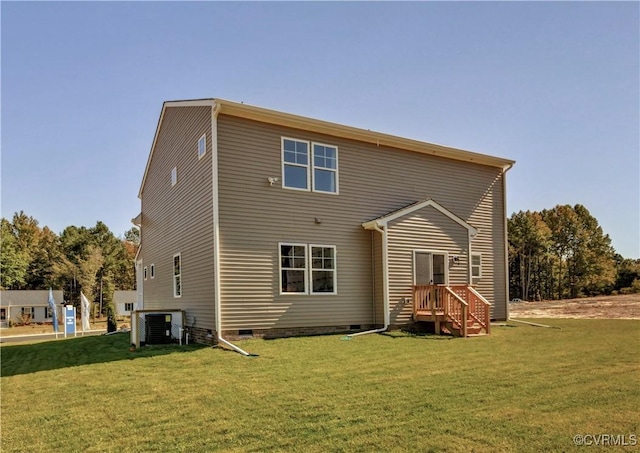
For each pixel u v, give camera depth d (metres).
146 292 18.84
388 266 13.13
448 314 12.30
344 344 10.55
